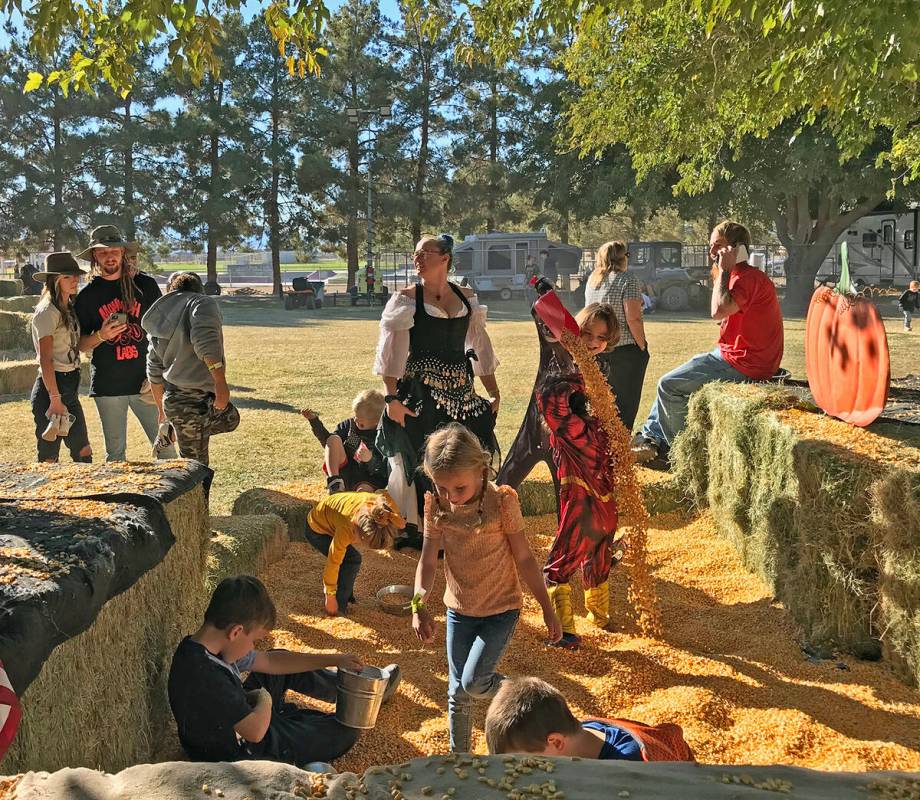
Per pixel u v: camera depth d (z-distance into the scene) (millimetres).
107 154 48594
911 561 4055
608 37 9672
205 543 4180
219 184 48594
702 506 6766
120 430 6793
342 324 28438
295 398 12430
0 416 11242
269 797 1976
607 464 4625
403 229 56094
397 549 6102
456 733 3598
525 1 7121
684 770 2049
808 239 36188
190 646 3316
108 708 3049
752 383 6586
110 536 3045
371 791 1977
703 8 5652
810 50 6719
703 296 36156
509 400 12094
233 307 40656
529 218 59281
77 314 6695
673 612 5125
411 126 51406
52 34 5438
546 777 2004
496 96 49188
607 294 7566
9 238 48469
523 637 4699
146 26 5164
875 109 9195
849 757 3535
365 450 5910
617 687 4180
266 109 49531
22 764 2391
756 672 4324
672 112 9672
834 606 4496
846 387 5168
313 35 6070
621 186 35688
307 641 4652
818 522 4531
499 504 3627
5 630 2316
